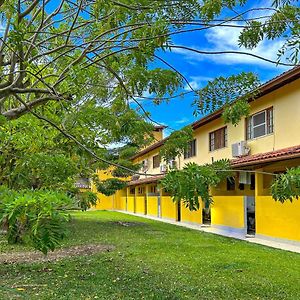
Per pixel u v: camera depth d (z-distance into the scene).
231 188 17.36
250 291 6.00
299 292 5.96
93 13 3.79
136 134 4.48
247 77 3.66
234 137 16.69
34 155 3.73
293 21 3.03
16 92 3.76
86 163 5.27
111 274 7.18
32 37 4.40
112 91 4.59
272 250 10.18
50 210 1.67
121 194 36.38
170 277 6.94
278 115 13.63
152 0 3.16
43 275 7.09
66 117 4.55
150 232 15.05
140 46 3.12
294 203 10.94
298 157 10.44
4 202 1.75
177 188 2.41
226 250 10.22
